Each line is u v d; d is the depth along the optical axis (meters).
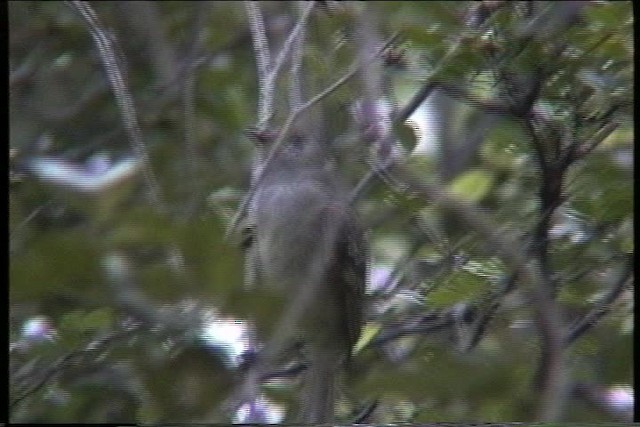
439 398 4.25
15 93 7.17
